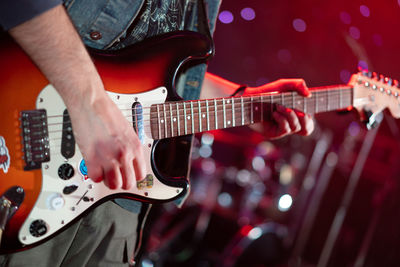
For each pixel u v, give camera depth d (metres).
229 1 3.85
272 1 3.86
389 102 1.62
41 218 0.90
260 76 4.01
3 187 0.85
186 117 1.12
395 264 2.93
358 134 3.32
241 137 3.42
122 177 0.85
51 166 0.90
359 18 3.71
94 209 1.03
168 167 1.19
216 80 1.48
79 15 0.99
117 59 1.01
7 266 0.93
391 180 2.98
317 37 3.89
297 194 3.27
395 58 3.64
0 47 0.84
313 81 3.98
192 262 2.99
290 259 3.11
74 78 0.80
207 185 3.26
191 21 1.28
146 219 1.20
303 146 3.42
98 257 1.10
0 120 0.85
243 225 3.12
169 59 1.08
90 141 0.81
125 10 1.04
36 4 0.75
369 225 3.16
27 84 0.86
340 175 3.36
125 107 1.02
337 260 3.24
